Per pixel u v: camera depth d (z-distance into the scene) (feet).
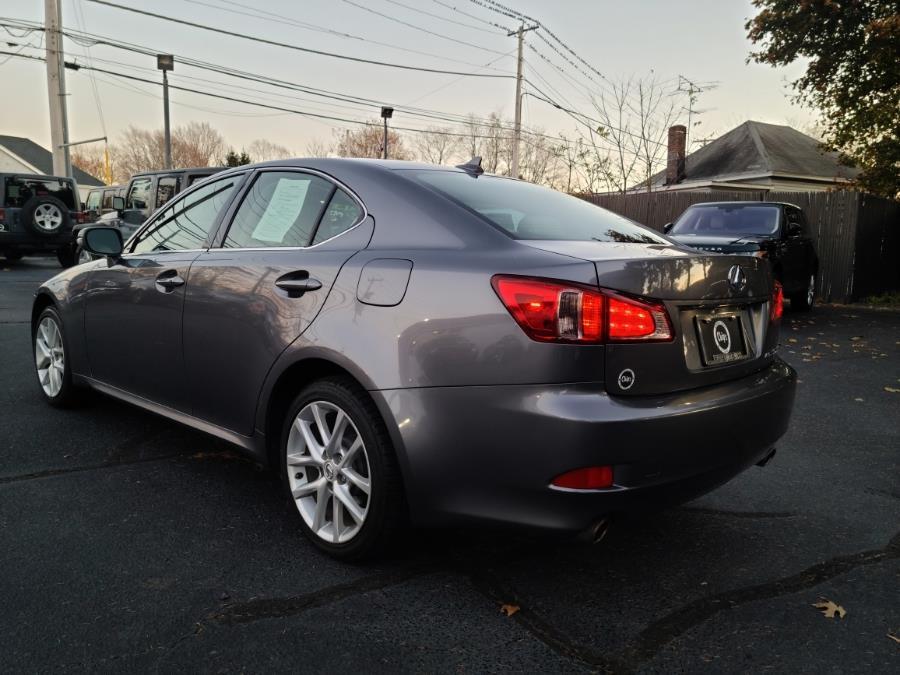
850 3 49.75
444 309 7.65
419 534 9.64
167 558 8.68
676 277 7.73
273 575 8.37
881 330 32.12
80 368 13.74
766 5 54.24
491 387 7.29
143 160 223.92
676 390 7.68
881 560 9.29
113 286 12.37
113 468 11.66
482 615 7.66
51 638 6.92
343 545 8.61
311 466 9.17
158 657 6.70
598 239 9.03
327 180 9.80
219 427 10.52
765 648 7.21
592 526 7.19
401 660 6.81
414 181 9.23
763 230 34.17
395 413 7.81
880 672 6.85
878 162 55.67
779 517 10.68
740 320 8.87
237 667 6.60
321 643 7.03
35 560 8.47
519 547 9.35
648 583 8.52
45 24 69.21
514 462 7.22
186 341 10.71
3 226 46.88
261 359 9.41
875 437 15.05
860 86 52.85
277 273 9.38
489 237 8.13
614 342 7.11
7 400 15.43
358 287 8.43
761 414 8.52
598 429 6.88
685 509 10.91
